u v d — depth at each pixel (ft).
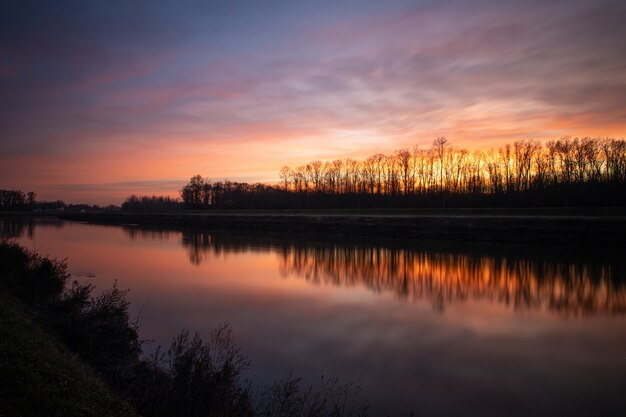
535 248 101.30
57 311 39.11
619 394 30.35
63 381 20.72
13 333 25.18
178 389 23.58
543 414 27.45
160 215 283.38
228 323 46.88
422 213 185.47
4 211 627.87
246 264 92.32
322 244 126.52
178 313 50.88
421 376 33.27
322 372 33.73
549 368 35.06
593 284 66.74
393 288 66.18
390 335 43.39
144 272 81.76
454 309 53.72
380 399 29.22
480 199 237.86
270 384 30.91
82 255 109.40
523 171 247.09
